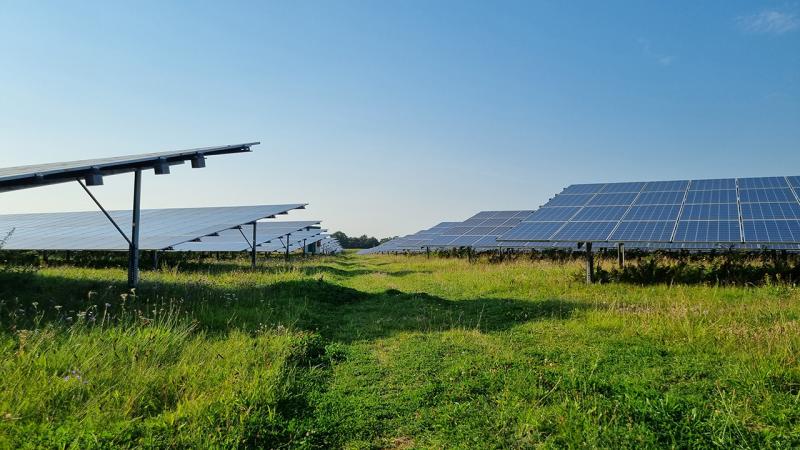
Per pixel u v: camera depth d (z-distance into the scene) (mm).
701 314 9477
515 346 8094
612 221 17281
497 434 4809
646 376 6262
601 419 4895
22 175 8492
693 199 17953
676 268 15547
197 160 12930
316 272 22438
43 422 4469
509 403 5469
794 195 16484
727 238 14445
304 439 4684
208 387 5648
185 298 11352
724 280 14383
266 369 6449
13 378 5195
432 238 39156
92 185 10203
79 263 22031
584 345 8070
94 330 7543
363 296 15055
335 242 87375
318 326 10039
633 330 8828
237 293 12688
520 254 29250
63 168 9625
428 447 4652
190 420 4742
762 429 4688
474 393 5871
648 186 20453
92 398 5035
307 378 6551
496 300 13367
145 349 6609
